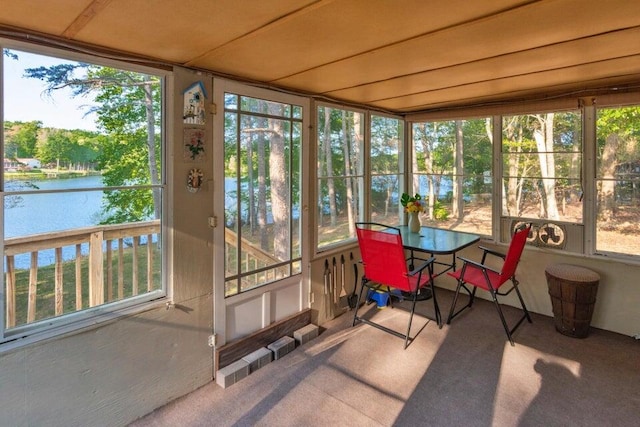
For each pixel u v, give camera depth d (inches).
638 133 120.4
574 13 60.0
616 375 101.4
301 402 90.7
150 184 87.7
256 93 108.2
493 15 60.7
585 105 125.2
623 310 126.0
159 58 83.7
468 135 161.6
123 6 56.3
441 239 141.1
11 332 69.0
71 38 70.4
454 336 125.4
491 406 88.6
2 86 65.9
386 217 169.5
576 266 132.0
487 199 157.8
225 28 65.6
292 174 122.4
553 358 110.7
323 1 55.0
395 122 171.9
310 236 130.0
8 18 61.0
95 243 80.8
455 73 99.3
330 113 137.7
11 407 68.7
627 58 85.9
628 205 123.8
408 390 95.2
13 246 69.7
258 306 113.4
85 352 77.2
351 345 119.4
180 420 85.1
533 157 143.9
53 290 75.7
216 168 99.0
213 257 99.9
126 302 84.9
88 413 78.2
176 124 89.7
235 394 94.6
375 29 66.6
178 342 92.9
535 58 85.6
